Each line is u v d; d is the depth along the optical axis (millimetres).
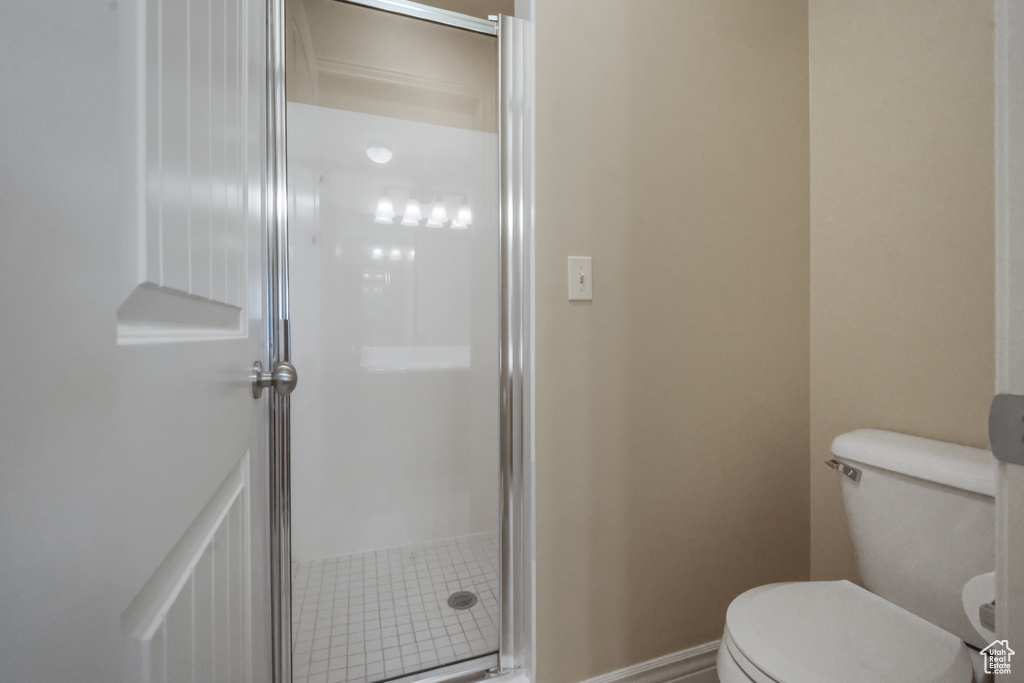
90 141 229
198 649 412
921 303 1186
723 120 1353
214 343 471
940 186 1144
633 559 1241
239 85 626
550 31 1145
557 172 1151
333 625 1359
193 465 396
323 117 1564
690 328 1310
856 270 1346
